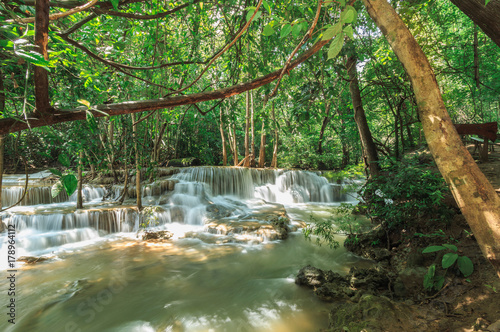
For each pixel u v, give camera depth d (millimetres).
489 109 15359
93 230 7328
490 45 9000
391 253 4547
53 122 1318
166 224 8211
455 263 3131
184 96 1782
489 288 2666
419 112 1196
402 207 4293
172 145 16438
